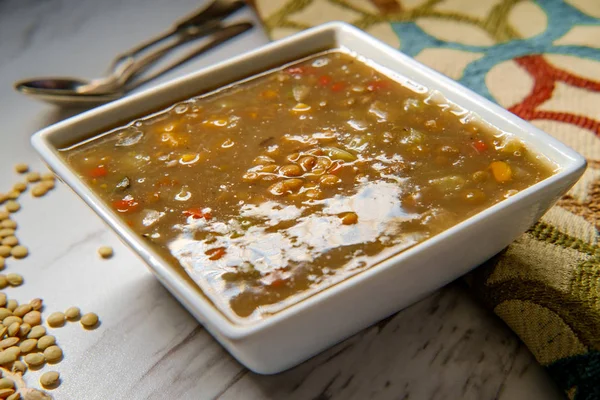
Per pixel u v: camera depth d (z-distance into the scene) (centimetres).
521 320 42
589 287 41
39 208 51
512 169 43
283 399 41
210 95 48
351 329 41
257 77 49
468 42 57
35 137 45
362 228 41
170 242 41
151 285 46
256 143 45
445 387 41
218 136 46
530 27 58
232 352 40
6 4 68
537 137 43
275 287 39
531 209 41
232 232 41
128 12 66
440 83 47
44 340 44
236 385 42
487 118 45
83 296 46
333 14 60
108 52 62
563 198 46
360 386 41
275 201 42
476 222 39
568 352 40
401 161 44
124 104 47
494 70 55
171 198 43
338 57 50
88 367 43
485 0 60
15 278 46
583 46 56
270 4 61
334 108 47
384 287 39
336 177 43
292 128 46
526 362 42
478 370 42
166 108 48
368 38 50
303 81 49
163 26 64
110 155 45
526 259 43
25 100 58
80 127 46
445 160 44
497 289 43
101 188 44
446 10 60
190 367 43
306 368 42
